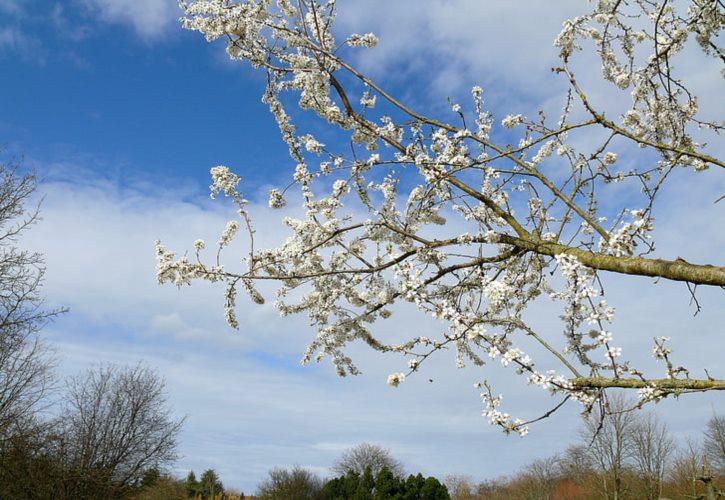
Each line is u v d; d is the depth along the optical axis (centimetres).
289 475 4316
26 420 1688
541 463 4512
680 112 436
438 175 397
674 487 2762
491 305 441
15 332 1467
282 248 500
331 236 461
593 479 3191
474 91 489
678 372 294
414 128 454
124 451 2336
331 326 515
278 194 463
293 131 461
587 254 335
